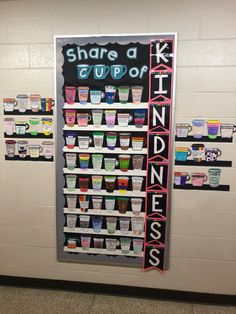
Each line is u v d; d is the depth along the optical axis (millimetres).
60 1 2020
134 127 2029
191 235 2090
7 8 2074
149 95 1988
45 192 2209
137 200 2098
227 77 1924
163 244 2119
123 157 2066
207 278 2121
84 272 2248
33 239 2277
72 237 2215
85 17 2004
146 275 2178
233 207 2025
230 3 1869
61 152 2127
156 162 2041
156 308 2076
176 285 2158
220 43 1905
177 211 2078
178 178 2043
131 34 1955
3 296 2211
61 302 2137
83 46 2014
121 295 2223
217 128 1966
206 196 2037
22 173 2215
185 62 1947
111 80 2014
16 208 2258
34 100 2125
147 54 1960
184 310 2057
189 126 1989
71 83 2053
